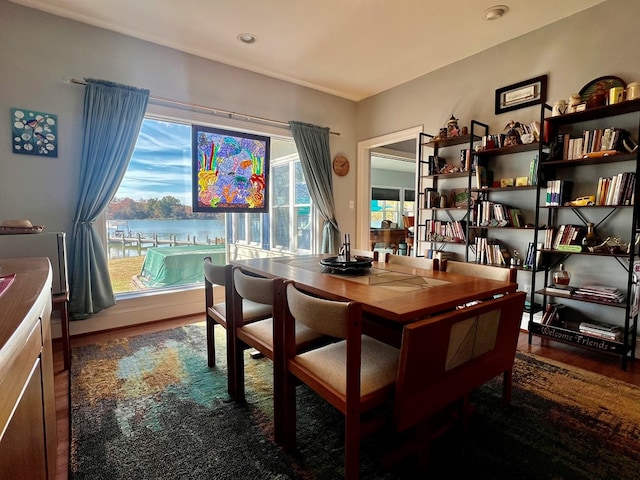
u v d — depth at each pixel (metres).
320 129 4.31
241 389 1.91
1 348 0.59
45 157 2.75
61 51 2.78
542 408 1.85
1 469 0.61
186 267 3.96
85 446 1.54
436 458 1.47
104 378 2.18
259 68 3.75
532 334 2.81
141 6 2.66
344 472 1.36
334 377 1.32
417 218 4.01
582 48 2.71
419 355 1.20
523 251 3.15
